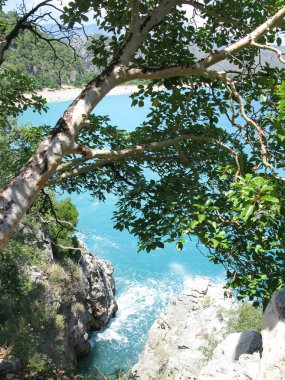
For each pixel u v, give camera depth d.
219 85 8.87
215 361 8.33
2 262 19.20
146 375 21.11
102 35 8.70
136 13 6.62
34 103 11.16
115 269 39.03
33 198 5.45
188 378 18.44
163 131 9.58
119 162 9.55
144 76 6.55
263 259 7.54
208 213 6.89
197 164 8.96
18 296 19.59
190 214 7.02
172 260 40.56
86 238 44.84
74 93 156.62
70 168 10.39
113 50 8.63
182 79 8.33
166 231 6.91
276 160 7.66
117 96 182.12
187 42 9.03
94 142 10.68
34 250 23.80
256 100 8.56
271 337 6.29
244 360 7.59
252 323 21.42
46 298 22.56
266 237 7.17
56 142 5.67
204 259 40.69
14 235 20.19
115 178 10.19
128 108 130.00
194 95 9.35
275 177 6.47
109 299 31.89
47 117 106.94
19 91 10.80
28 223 21.44
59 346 20.66
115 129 10.73
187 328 22.31
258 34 6.45
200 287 24.33
